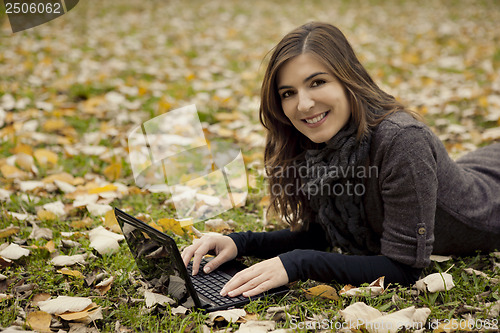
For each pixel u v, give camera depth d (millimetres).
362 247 2197
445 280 1938
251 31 8875
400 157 1868
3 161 3482
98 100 4836
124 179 3432
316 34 1942
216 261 2121
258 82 5707
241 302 1856
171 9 10539
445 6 10383
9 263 2256
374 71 5867
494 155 2549
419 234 1888
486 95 4762
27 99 4773
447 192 2098
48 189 3158
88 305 1868
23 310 1932
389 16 9820
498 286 1950
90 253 2352
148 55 6973
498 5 10070
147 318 1824
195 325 1759
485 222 2197
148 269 1995
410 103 4820
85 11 9656
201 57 6996
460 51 6852
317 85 1913
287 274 1891
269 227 2723
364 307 1759
